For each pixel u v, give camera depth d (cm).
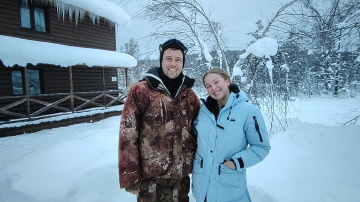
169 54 157
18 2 820
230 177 153
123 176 147
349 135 406
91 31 1125
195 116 183
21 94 858
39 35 892
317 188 248
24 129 715
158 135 155
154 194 160
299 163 321
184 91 165
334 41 484
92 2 1034
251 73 624
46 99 930
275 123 566
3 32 778
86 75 1119
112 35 1255
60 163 335
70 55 859
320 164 314
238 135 152
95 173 307
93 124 859
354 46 469
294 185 259
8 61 660
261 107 591
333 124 855
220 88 158
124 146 149
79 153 374
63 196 265
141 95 155
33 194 270
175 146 159
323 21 484
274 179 284
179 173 162
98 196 260
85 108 1105
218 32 736
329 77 2027
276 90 552
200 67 767
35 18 897
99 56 999
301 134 431
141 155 158
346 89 1898
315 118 1000
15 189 282
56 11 957
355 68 1523
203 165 161
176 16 668
